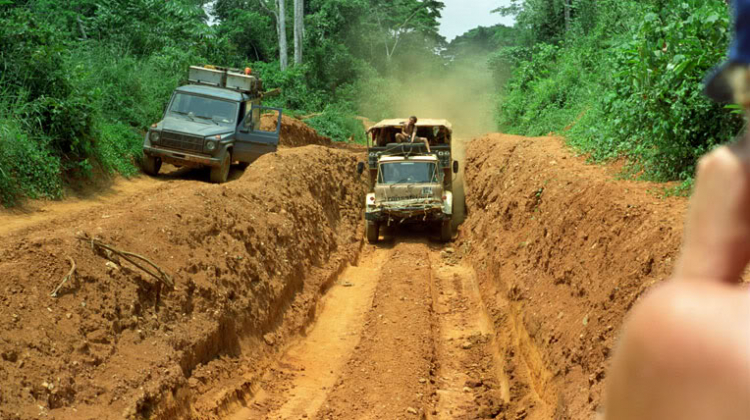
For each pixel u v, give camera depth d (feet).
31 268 23.85
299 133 104.63
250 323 32.91
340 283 49.44
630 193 30.83
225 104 65.92
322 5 195.62
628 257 25.05
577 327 26.18
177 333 26.99
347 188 71.41
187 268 30.60
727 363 1.69
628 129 42.37
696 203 1.96
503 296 39.86
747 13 2.01
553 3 138.51
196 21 106.32
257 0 198.70
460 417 28.96
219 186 42.73
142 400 22.36
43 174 46.52
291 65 158.51
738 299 1.78
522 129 96.43
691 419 1.69
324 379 32.86
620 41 59.98
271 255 39.73
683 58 32.14
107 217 32.07
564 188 38.68
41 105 50.03
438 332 39.45
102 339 23.41
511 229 45.57
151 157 62.03
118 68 74.74
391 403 28.71
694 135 33.65
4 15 55.67
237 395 28.43
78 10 93.15
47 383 20.24
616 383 1.90
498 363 34.40
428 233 67.82
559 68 100.89
